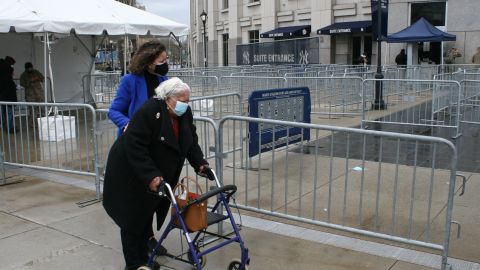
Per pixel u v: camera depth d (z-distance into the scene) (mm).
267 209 5590
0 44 13750
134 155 3637
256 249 4523
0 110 7680
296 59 25109
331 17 27109
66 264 4297
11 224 5301
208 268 4137
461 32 21891
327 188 6324
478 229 4875
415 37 19328
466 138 9516
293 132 8133
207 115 9375
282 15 30562
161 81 4234
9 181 7035
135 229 3900
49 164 7969
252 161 7816
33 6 10320
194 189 6293
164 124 3695
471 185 6355
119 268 4219
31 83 11961
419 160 7715
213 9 38562
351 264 4176
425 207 5523
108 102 17141
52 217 5508
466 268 4051
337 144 9102
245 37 34344
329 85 13078
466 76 14219
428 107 10781
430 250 4418
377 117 11336
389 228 4926
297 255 4383
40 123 9914
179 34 12852
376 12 13422
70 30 10438
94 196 6266
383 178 6695
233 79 15445
